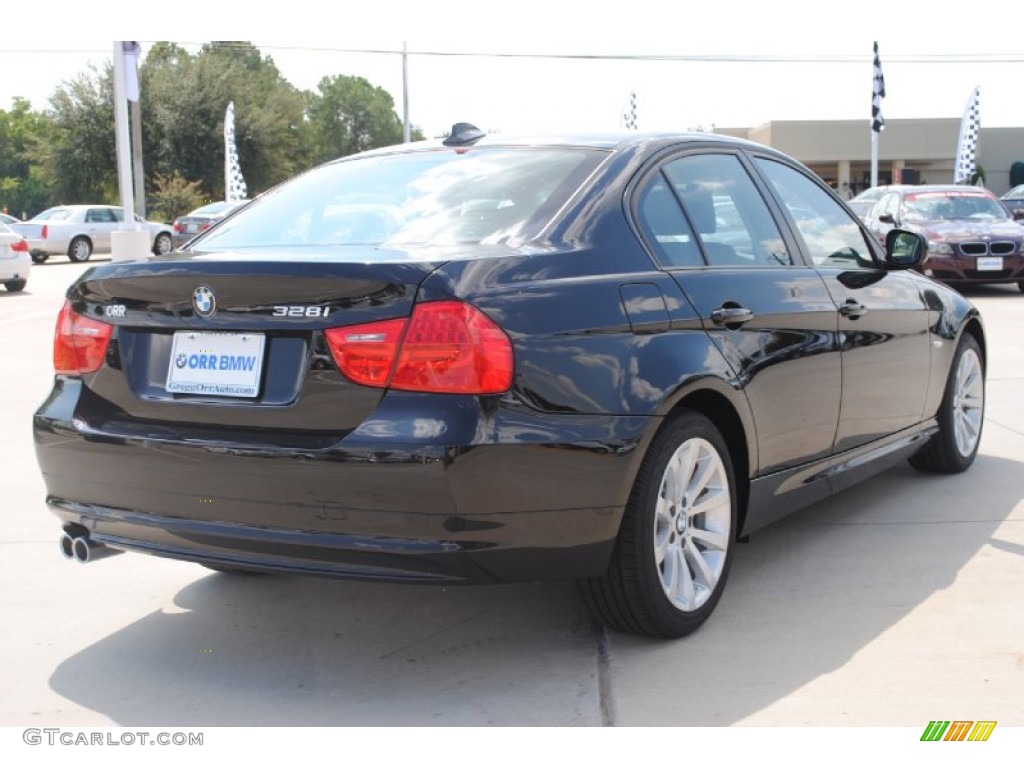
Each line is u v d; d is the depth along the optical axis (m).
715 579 3.62
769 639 3.52
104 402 3.34
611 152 3.70
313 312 2.95
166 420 3.18
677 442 3.36
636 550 3.26
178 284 3.15
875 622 3.64
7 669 3.43
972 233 14.76
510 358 2.91
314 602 3.98
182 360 3.19
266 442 2.97
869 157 53.72
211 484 3.05
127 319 3.28
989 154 54.28
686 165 3.88
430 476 2.82
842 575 4.11
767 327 3.79
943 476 5.58
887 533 4.63
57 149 53.56
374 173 3.96
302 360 2.98
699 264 3.67
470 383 2.86
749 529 3.87
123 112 17.23
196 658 3.50
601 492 3.09
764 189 4.22
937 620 3.66
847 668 3.29
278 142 58.62
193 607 3.96
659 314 3.35
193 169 55.41
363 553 2.91
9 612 3.92
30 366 9.78
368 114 132.00
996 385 8.11
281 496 2.96
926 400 5.07
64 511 3.42
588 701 3.11
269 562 3.06
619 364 3.16
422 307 2.88
